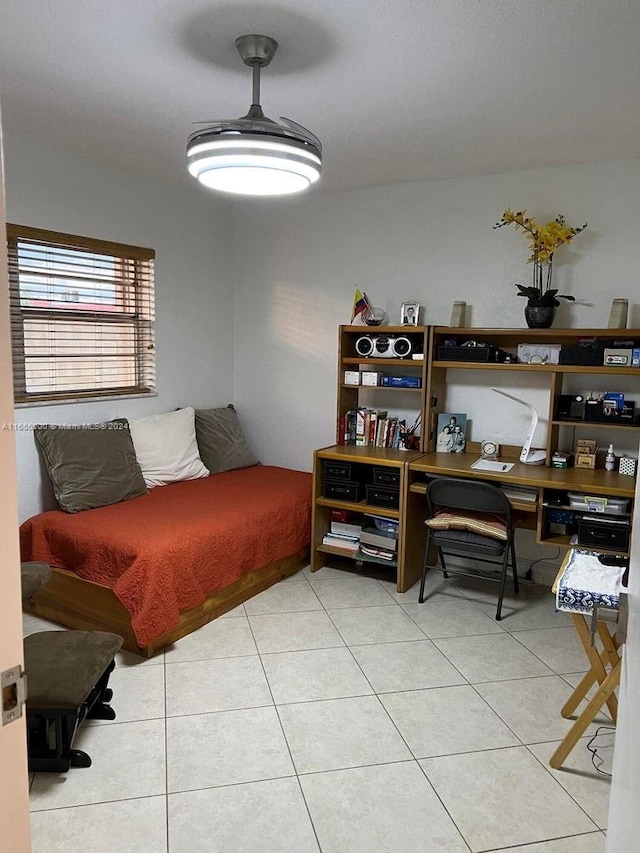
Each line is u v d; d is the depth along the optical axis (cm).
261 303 460
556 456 343
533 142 306
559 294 356
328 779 206
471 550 325
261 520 343
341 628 311
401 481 347
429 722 237
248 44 206
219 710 243
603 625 216
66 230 346
